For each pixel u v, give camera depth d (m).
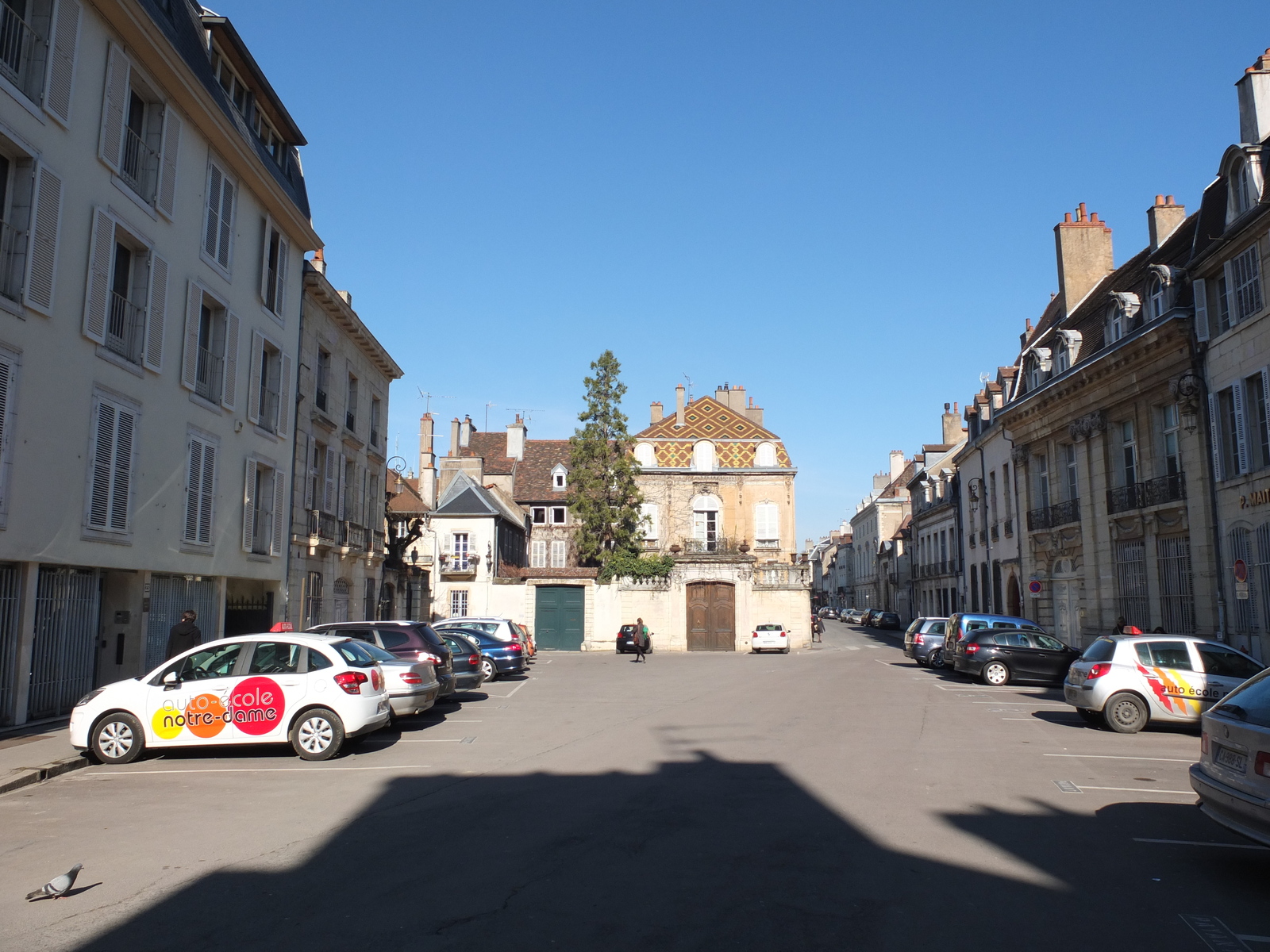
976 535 41.69
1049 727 14.65
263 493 21.91
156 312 16.62
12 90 12.70
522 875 6.39
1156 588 24.47
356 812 8.45
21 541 12.93
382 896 5.94
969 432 42.75
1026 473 33.75
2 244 12.88
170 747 11.43
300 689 11.51
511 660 25.39
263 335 21.45
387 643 16.77
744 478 50.88
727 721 15.46
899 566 73.62
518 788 9.58
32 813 8.48
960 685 23.38
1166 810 8.62
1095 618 27.77
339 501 27.03
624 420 48.97
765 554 50.16
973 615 25.56
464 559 46.31
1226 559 21.23
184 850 7.08
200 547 18.23
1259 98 21.95
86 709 11.28
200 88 17.50
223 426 19.41
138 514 16.00
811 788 9.54
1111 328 27.06
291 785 9.86
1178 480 23.31
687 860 6.78
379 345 29.84
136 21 15.28
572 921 5.46
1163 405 24.75
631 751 12.12
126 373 15.63
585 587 46.66
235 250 20.05
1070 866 6.71
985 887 6.20
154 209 16.55
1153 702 13.92
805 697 19.86
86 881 6.30
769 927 5.38
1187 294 23.19
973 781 9.96
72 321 14.09
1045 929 5.41
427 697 14.62
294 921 5.46
